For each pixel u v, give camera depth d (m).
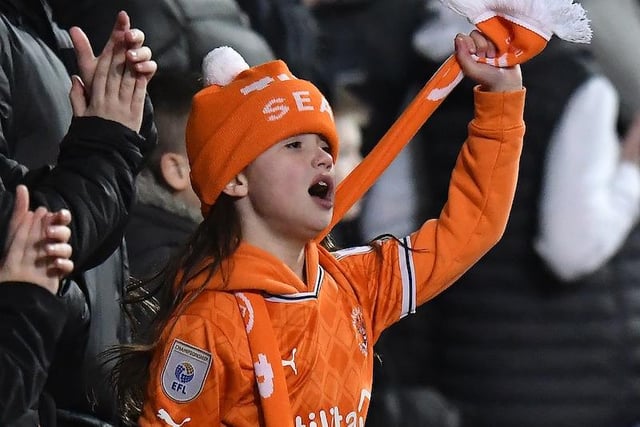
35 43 9.36
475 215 9.27
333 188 8.95
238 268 8.80
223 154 8.81
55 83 9.35
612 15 17.55
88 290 9.18
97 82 8.43
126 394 9.06
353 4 17.58
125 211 8.38
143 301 9.32
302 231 8.88
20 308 7.69
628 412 16.73
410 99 17.09
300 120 8.73
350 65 17.36
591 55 16.95
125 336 9.81
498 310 16.53
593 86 15.80
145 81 8.46
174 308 8.84
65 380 9.26
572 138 15.80
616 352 16.61
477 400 16.70
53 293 7.80
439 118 16.44
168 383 8.72
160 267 10.57
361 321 9.13
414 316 16.91
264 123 8.74
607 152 16.03
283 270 8.88
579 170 15.86
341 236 16.42
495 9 9.05
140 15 12.48
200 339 8.70
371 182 9.31
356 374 9.01
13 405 7.61
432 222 9.41
